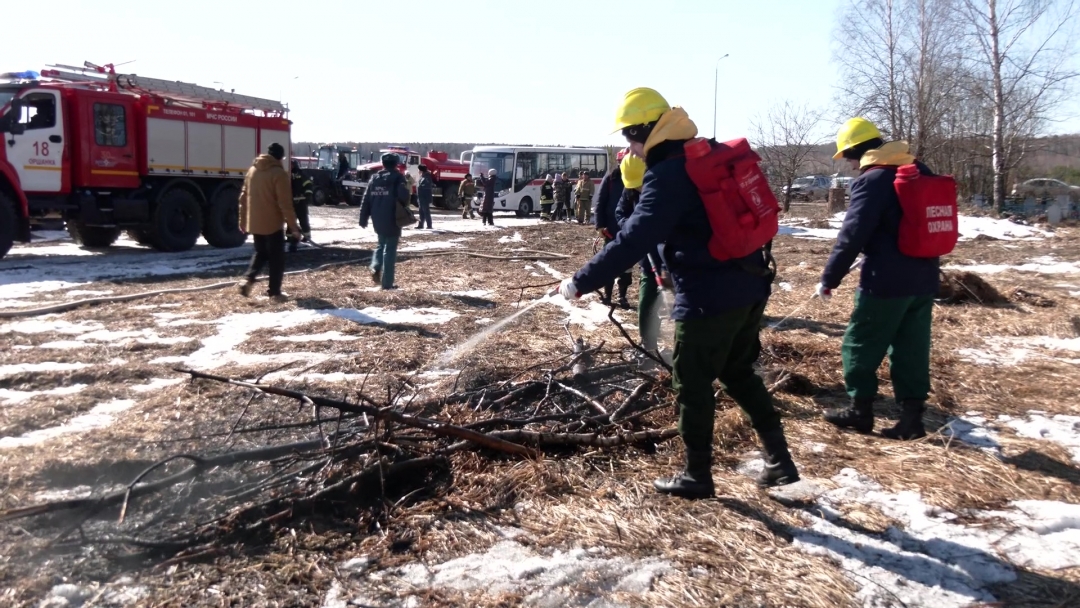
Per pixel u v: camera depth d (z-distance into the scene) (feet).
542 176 108.37
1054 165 112.57
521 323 25.72
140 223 49.14
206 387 17.49
